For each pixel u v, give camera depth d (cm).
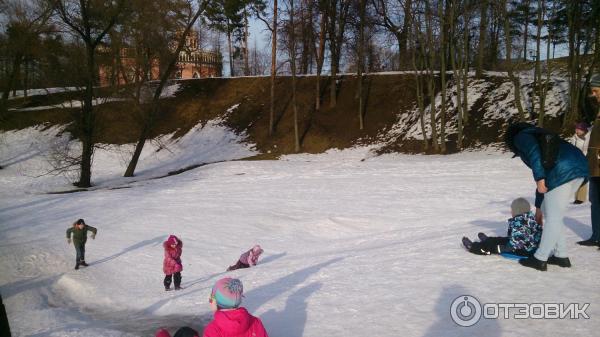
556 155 554
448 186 2036
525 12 3019
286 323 568
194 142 4231
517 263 649
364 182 2331
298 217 1747
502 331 458
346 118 4034
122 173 3794
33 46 3291
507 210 1408
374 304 588
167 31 3331
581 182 572
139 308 920
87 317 905
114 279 1198
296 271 890
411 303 570
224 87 4881
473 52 4109
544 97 2952
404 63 3938
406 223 1491
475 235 920
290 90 4578
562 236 603
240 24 5612
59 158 3684
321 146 3778
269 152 3853
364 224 1577
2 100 4219
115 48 3259
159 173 3669
